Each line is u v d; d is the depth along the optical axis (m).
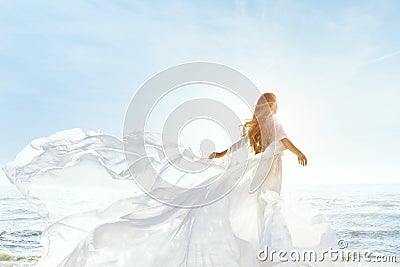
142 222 3.59
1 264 5.44
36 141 4.23
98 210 3.82
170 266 3.41
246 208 3.82
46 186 4.04
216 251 3.44
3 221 8.90
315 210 3.78
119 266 3.41
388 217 9.77
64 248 3.75
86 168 4.07
